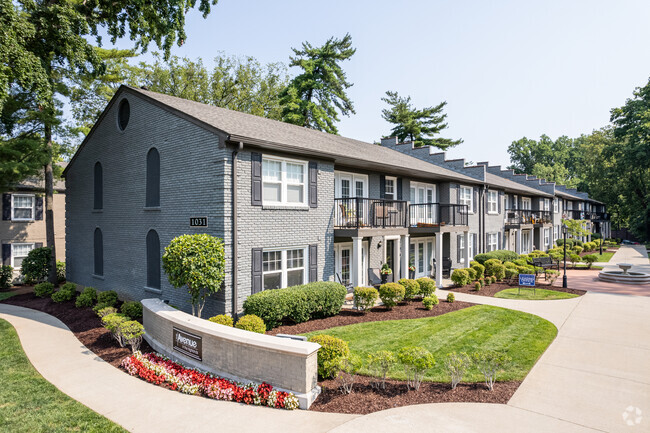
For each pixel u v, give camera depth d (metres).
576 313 13.64
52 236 20.88
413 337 10.60
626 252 41.72
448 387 7.49
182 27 16.20
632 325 12.03
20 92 17.31
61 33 12.68
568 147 87.25
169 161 13.17
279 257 13.01
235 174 11.41
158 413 6.64
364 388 7.45
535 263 24.61
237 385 7.40
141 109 14.52
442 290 18.19
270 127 15.52
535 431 5.88
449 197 22.36
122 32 16.23
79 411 6.68
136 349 9.93
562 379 7.89
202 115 13.05
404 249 17.42
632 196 57.06
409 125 45.19
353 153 16.27
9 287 21.84
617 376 8.05
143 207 14.37
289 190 13.31
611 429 5.95
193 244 10.46
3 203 22.58
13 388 7.70
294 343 7.17
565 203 47.41
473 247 25.14
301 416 6.44
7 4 10.43
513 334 10.93
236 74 38.75
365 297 13.13
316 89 39.22
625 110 49.28
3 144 16.42
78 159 18.70
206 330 8.23
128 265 15.21
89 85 24.11
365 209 17.45
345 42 39.25
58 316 14.08
